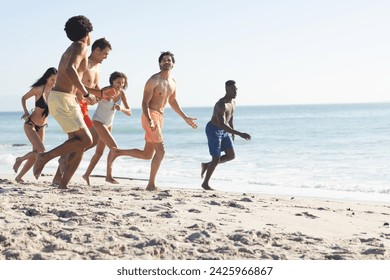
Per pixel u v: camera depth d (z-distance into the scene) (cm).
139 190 1098
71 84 952
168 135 5238
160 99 1116
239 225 717
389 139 3684
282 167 2222
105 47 1085
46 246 562
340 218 848
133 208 814
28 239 575
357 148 3081
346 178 1825
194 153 3184
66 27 945
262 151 3117
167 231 645
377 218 871
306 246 605
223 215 793
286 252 576
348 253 577
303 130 5416
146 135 1130
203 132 5622
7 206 780
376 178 1808
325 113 13425
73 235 594
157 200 932
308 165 2284
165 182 1622
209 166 1319
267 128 6256
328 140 3856
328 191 1486
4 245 557
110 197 941
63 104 950
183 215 769
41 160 971
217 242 600
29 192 959
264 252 566
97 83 1119
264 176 1895
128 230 641
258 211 857
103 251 545
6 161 2361
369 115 10081
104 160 2547
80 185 1178
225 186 1566
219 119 1294
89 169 1214
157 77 1109
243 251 567
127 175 1867
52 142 4691
